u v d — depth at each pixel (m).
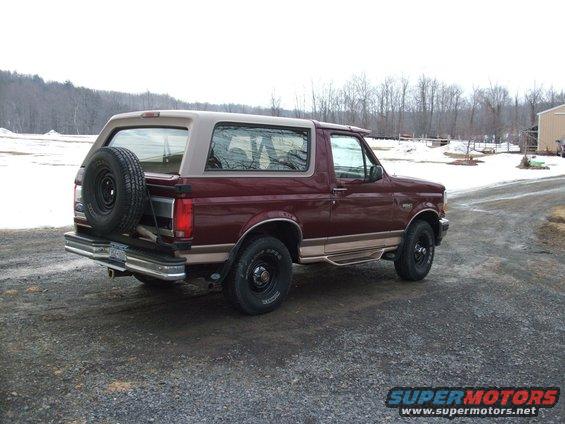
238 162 5.09
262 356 4.46
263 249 5.30
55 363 4.15
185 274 4.74
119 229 4.72
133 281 6.57
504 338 5.16
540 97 78.44
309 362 4.39
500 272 8.02
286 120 5.54
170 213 4.63
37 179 16.47
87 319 5.16
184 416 3.47
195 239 4.69
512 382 4.21
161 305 5.68
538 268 8.39
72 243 5.42
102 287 6.28
